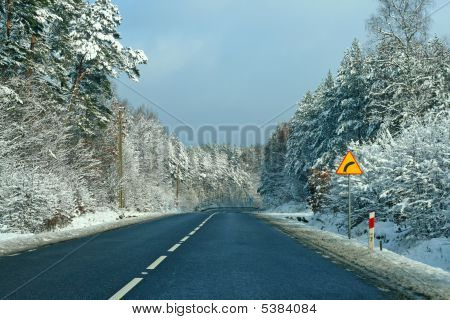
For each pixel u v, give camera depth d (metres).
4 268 9.16
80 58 34.22
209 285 7.37
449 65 32.59
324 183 32.16
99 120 36.78
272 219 31.09
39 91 29.72
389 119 30.25
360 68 39.97
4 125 24.30
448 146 15.36
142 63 34.97
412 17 31.16
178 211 82.00
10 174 20.62
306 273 8.52
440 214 14.62
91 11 33.41
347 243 14.09
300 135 60.22
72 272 8.64
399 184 16.23
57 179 25.05
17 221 19.00
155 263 9.77
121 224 25.08
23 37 28.50
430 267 9.04
